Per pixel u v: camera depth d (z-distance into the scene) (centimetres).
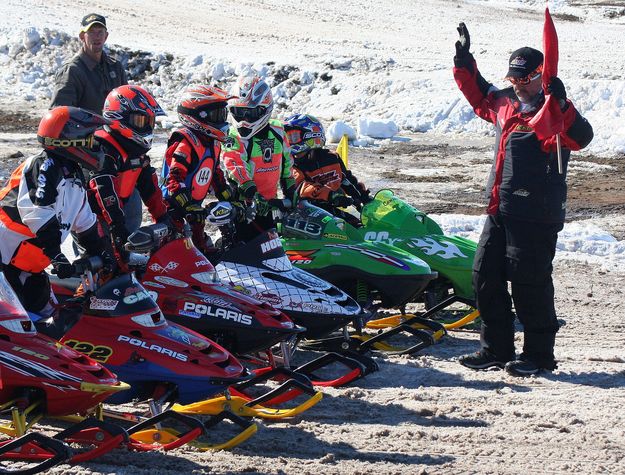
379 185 2159
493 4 5594
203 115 916
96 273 741
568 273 1440
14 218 721
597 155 2623
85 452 692
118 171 852
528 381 941
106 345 744
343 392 883
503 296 980
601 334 1138
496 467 709
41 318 758
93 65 1095
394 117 3036
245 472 682
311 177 1164
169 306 855
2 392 675
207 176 940
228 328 856
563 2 5794
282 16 4597
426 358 1012
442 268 1134
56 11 4141
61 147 709
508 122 943
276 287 948
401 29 4528
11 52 3588
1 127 2747
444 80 3238
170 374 735
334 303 953
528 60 925
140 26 4075
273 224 1029
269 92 1014
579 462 723
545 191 934
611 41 4356
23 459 680
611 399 887
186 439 708
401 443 757
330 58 3478
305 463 704
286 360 903
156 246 802
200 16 4406
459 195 2067
